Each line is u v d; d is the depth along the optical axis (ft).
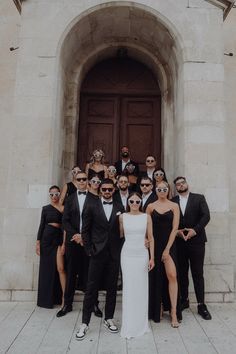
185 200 16.03
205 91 19.07
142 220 13.42
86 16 19.74
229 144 23.95
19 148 18.34
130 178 19.61
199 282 15.21
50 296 15.90
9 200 17.89
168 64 23.31
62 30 19.44
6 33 25.29
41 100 18.76
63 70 21.18
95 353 11.26
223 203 18.11
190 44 19.47
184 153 18.58
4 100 24.18
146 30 21.88
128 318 12.64
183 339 12.44
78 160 24.13
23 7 19.67
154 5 19.72
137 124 24.90
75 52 22.63
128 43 23.75
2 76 24.54
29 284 17.22
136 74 25.48
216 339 12.49
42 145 18.39
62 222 15.47
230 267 17.58
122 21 21.35
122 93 25.05
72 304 16.01
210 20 19.80
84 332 12.43
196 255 15.28
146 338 12.49
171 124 23.03
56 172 19.88
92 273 13.09
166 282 14.73
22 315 14.92
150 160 19.20
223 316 15.12
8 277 17.26
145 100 25.20
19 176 18.10
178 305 14.14
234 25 25.70
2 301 16.97
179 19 19.71
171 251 14.24
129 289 12.84
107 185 13.66
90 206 13.55
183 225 15.61
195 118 18.83
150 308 14.32
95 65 25.38
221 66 19.34
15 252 17.44
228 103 24.54
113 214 13.51
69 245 15.08
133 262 13.00
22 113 18.65
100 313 14.80
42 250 16.30
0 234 22.09
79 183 15.81
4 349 11.47
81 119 24.63
